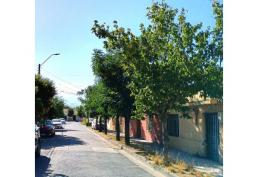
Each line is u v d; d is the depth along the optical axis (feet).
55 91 116.98
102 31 54.70
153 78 52.90
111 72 82.89
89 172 48.03
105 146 88.17
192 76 49.93
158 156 61.72
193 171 47.91
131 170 50.98
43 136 117.80
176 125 78.38
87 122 245.04
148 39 53.98
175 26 52.95
